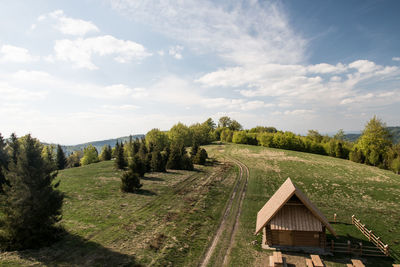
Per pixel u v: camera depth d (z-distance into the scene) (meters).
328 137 130.38
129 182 38.16
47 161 22.48
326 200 40.28
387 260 21.25
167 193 39.38
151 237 23.72
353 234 27.16
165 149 67.12
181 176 52.28
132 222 26.92
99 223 25.88
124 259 19.38
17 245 19.20
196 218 29.91
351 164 71.06
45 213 20.33
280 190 28.02
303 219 22.39
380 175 56.81
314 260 19.77
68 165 99.00
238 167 66.06
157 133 94.44
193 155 75.69
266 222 22.69
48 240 20.77
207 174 56.28
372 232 27.89
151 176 50.22
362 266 19.03
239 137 123.62
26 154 20.73
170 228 26.28
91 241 21.86
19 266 17.00
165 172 55.25
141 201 34.34
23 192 19.56
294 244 23.00
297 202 23.31
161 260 19.77
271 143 108.12
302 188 46.84
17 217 19.14
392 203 38.53
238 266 19.72
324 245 22.58
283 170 62.12
